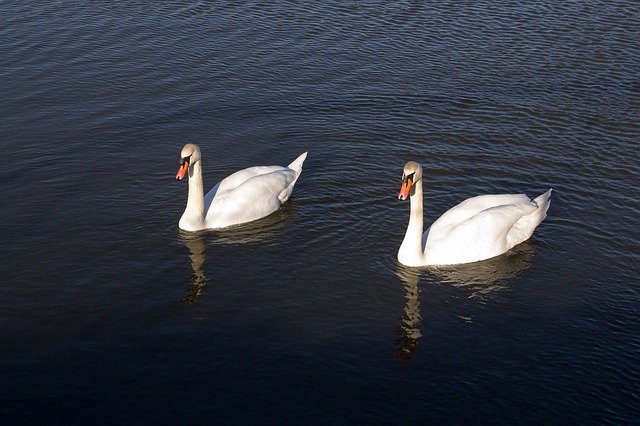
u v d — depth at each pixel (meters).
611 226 24.67
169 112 31.14
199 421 17.72
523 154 28.53
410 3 40.19
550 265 23.08
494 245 23.30
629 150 28.73
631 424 17.73
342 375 19.08
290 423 17.70
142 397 18.34
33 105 31.20
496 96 32.47
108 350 19.73
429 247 23.20
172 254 23.44
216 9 39.56
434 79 33.72
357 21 38.44
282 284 22.25
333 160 28.33
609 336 20.31
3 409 17.94
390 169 27.73
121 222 24.83
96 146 28.77
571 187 26.62
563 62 34.91
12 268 22.56
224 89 32.81
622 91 32.75
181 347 19.84
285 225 24.89
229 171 27.80
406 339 20.27
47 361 19.33
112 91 32.41
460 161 28.14
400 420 17.83
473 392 18.59
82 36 36.56
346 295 21.86
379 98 32.34
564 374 19.09
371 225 24.91
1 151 28.20
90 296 21.59
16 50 35.16
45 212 25.12
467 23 38.22
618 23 38.09
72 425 17.56
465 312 21.23
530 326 20.70
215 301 21.52
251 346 19.92
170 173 27.39
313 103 31.98
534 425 17.70
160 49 35.72
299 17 38.81
